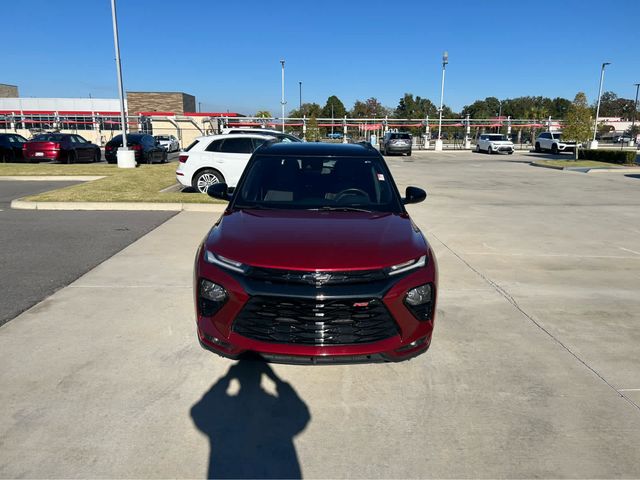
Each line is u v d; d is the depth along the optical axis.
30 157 21.41
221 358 3.71
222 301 3.14
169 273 5.78
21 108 53.69
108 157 21.58
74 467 2.51
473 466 2.59
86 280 5.48
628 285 5.71
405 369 3.60
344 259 3.10
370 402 3.17
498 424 2.95
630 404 3.19
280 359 3.05
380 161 4.80
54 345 3.86
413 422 2.96
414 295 3.17
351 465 2.58
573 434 2.87
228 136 11.65
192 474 2.49
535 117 69.31
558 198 13.15
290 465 2.57
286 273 3.02
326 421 2.96
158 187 12.73
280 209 4.11
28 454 2.60
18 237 7.54
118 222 8.79
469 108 103.50
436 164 26.66
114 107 55.59
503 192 14.36
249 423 2.92
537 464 2.61
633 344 4.09
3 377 3.36
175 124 39.94
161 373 3.47
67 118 45.56
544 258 6.89
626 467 2.59
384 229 3.64
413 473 2.53
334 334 3.03
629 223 9.65
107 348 3.83
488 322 4.51
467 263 6.57
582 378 3.51
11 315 4.44
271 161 4.67
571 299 5.19
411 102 85.50
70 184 14.64
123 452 2.64
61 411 2.99
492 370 3.61
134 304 4.77
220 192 4.74
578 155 30.16
